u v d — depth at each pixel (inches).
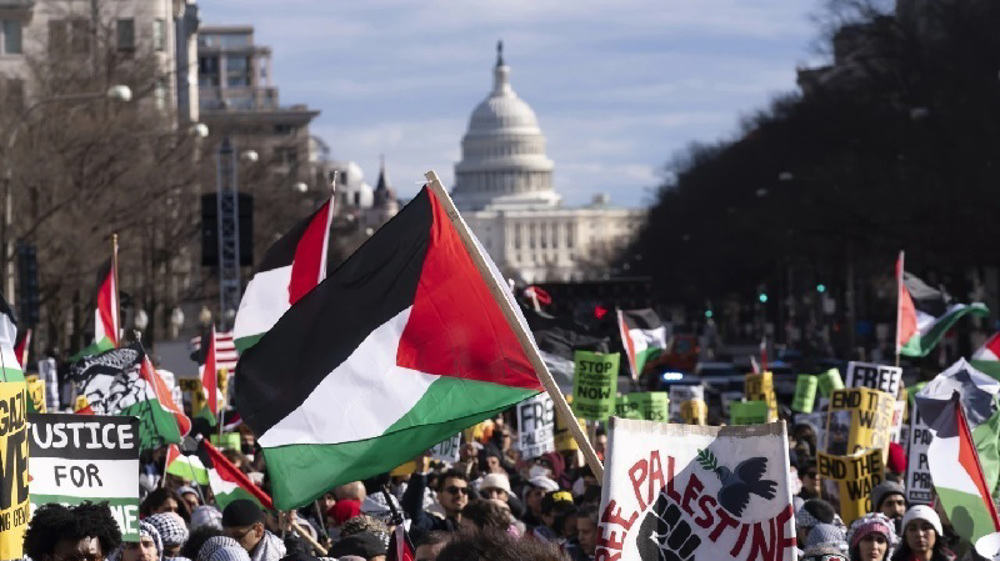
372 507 666.8
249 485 643.5
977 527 587.8
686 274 6018.7
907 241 3361.2
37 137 2583.7
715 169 5482.3
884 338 3718.0
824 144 3567.9
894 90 3378.4
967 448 589.3
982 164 3029.0
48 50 2957.7
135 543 524.1
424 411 473.7
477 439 1198.9
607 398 964.6
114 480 505.4
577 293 3021.7
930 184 3149.6
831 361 2568.9
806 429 1093.8
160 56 4015.8
